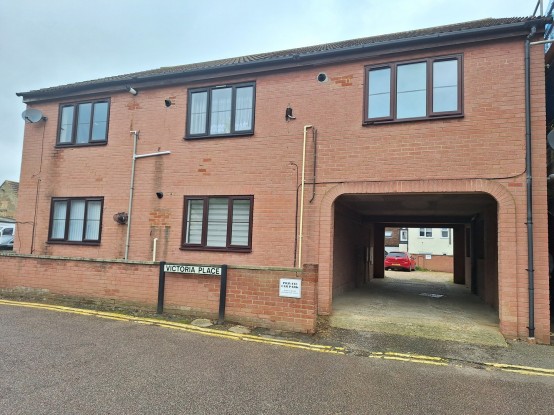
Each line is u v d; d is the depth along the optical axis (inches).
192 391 164.9
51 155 445.4
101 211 415.2
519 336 261.1
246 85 371.2
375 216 600.1
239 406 152.6
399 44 311.7
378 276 739.4
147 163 402.0
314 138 337.4
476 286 498.3
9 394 154.7
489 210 394.6
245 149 362.9
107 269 322.3
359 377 190.1
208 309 286.7
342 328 276.4
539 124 275.4
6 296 352.5
